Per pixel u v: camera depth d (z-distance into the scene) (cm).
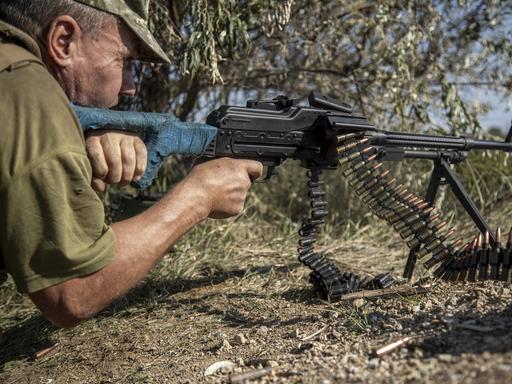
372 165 249
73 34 188
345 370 158
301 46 426
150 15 336
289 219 430
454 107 428
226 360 206
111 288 169
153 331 258
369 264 360
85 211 162
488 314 183
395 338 181
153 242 177
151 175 202
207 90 445
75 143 162
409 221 244
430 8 427
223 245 380
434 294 224
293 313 245
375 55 430
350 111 253
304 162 251
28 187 155
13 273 161
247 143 226
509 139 293
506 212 445
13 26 183
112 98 201
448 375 135
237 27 320
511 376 125
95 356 246
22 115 157
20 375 243
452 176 276
